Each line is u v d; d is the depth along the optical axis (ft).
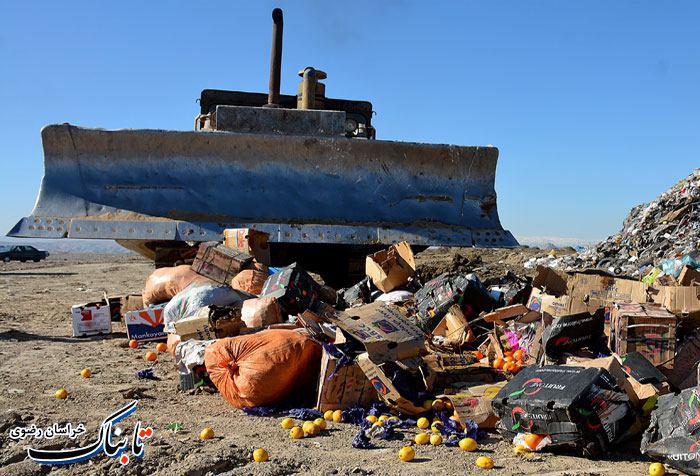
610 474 13.07
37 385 20.48
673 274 27.50
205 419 17.01
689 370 17.04
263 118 32.07
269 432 15.89
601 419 14.20
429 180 32.07
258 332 19.94
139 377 21.70
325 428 16.19
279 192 30.81
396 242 30.73
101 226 28.76
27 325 34.63
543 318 19.85
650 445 13.82
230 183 30.55
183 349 20.26
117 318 31.04
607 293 21.70
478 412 16.07
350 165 31.55
